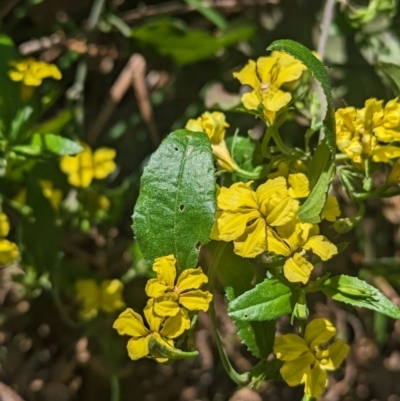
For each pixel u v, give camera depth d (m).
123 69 0.51
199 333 0.50
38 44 0.49
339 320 0.50
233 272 0.32
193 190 0.30
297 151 0.33
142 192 0.30
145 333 0.29
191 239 0.30
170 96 0.51
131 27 0.51
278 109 0.31
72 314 0.49
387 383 0.51
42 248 0.42
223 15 0.51
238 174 0.33
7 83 0.39
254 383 0.31
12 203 0.42
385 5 0.42
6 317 0.49
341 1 0.42
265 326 0.32
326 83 0.29
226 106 0.47
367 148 0.32
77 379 0.50
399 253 0.51
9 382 0.49
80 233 0.49
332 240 0.47
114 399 0.46
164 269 0.29
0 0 0.47
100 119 0.50
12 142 0.37
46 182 0.43
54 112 0.51
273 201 0.29
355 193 0.33
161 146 0.30
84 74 0.49
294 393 0.51
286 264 0.29
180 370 0.51
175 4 0.51
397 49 0.47
